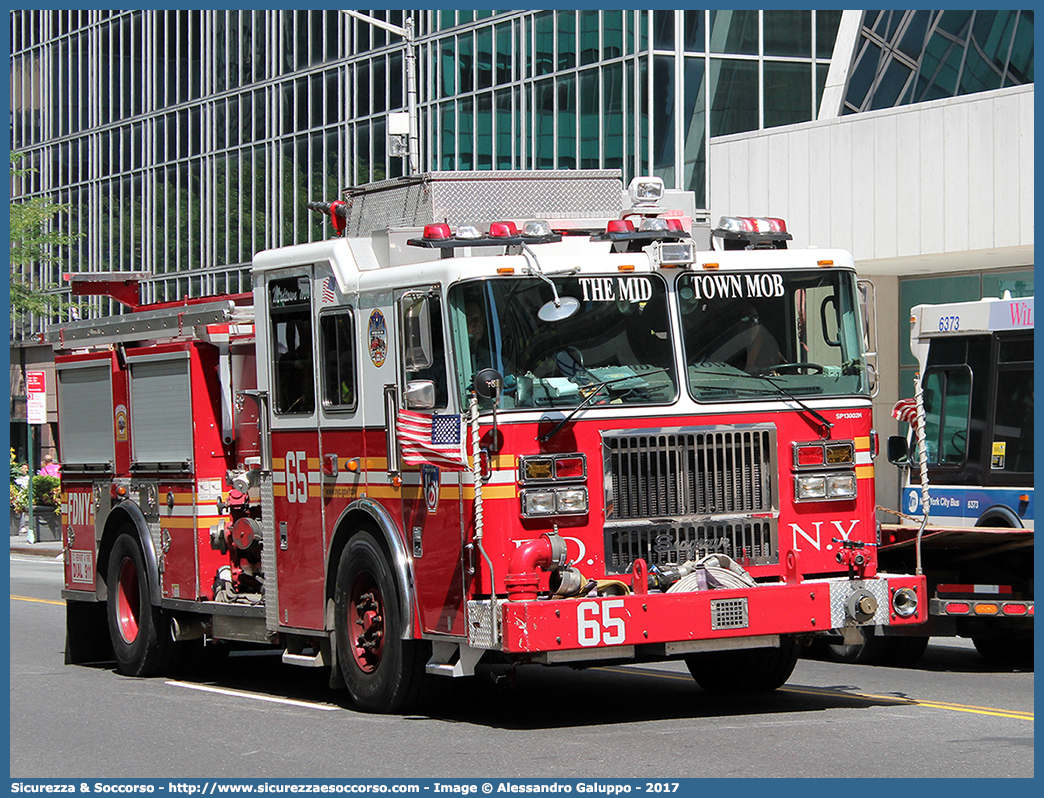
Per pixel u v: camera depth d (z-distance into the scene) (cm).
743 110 3419
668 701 1106
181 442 1270
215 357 1258
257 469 1251
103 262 5075
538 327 960
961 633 1325
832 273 1044
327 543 1089
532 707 1081
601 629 912
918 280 2784
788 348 1025
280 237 4450
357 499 1053
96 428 1406
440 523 968
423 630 989
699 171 3372
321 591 1100
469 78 3856
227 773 844
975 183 2409
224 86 4628
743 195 2788
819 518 1014
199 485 1249
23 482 3831
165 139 4841
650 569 962
